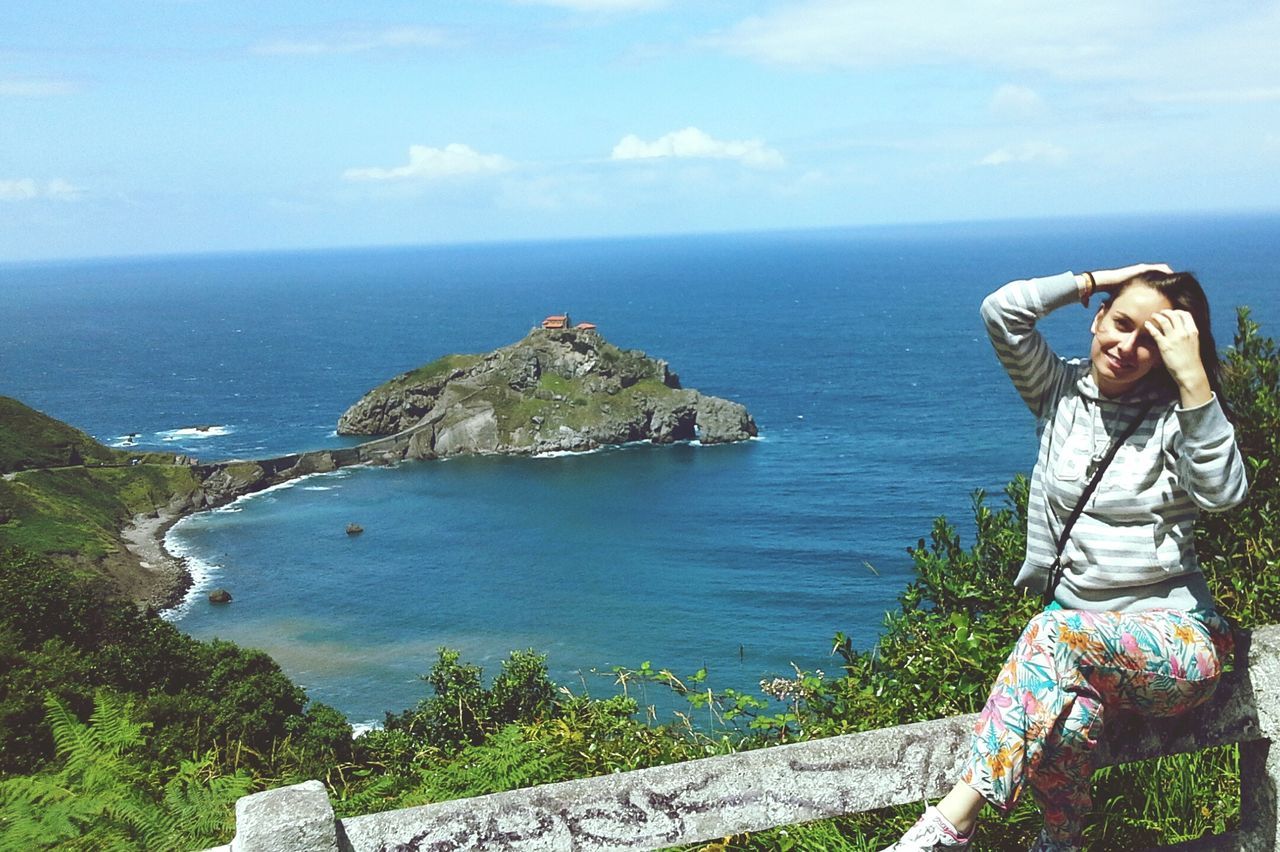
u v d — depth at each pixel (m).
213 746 10.06
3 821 4.51
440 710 15.55
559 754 5.74
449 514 105.56
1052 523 3.15
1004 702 2.88
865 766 3.04
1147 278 2.98
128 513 106.25
